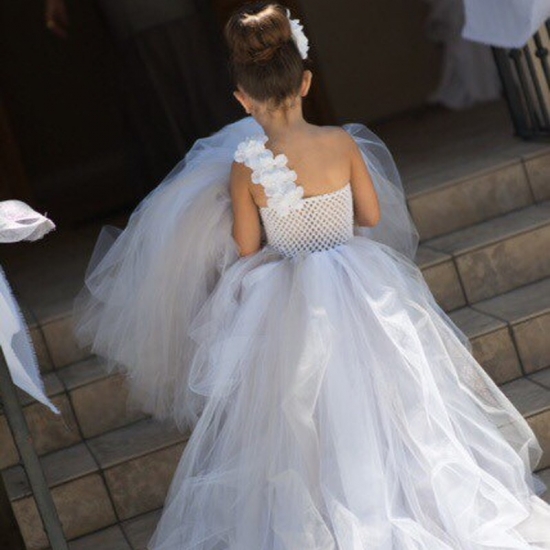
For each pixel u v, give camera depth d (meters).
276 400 4.82
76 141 11.23
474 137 7.89
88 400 5.75
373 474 4.67
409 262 5.33
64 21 9.27
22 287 7.10
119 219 8.74
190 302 5.27
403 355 4.81
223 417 5.08
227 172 5.25
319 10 9.78
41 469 4.81
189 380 5.08
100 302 5.50
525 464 5.12
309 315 4.79
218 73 8.14
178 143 8.22
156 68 8.08
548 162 6.75
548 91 7.07
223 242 5.19
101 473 5.43
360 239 5.14
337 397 4.74
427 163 7.45
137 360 5.41
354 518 4.60
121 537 5.36
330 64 9.90
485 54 9.18
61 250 8.12
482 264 6.25
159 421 5.74
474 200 6.68
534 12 6.38
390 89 10.00
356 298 4.91
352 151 5.02
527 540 4.78
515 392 5.74
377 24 9.90
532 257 6.32
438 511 4.77
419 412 4.80
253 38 4.70
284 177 4.76
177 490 5.02
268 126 4.91
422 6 9.91
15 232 4.46
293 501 4.70
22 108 11.23
